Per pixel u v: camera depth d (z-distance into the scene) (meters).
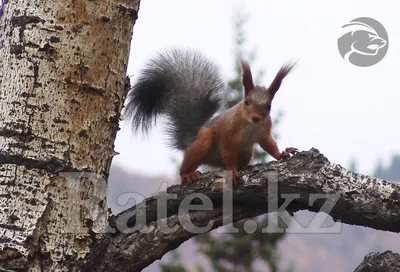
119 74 9.21
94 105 8.96
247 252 16.11
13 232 8.48
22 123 8.70
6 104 8.77
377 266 9.14
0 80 8.89
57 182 8.71
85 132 8.90
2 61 8.93
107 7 9.03
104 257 8.94
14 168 8.63
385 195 8.77
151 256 9.13
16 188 8.60
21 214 8.56
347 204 8.89
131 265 9.06
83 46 8.89
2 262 8.38
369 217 8.85
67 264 8.67
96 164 8.99
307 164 9.12
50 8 8.84
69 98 8.83
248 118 11.52
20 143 8.67
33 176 8.64
